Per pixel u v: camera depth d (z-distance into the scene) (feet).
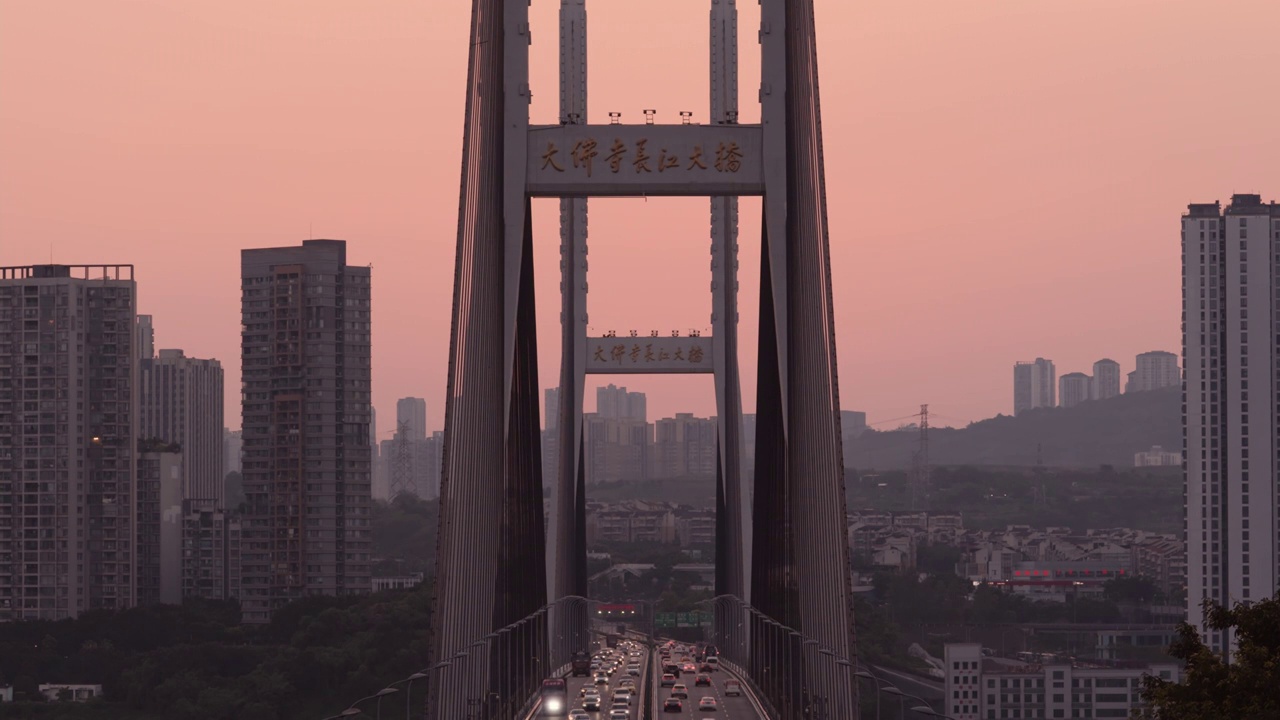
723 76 554.46
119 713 553.23
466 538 316.19
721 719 408.87
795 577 370.53
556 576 589.73
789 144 358.02
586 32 533.14
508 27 357.61
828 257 315.78
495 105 351.46
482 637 337.72
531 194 365.40
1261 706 160.15
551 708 408.05
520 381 432.25
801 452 354.33
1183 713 167.32
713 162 359.25
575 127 358.02
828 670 308.81
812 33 327.88
